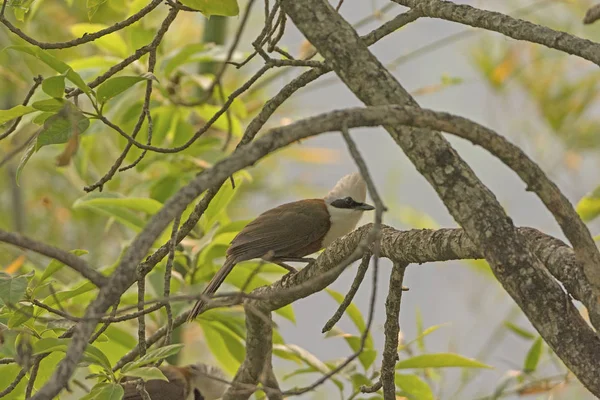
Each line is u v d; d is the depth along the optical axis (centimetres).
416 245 617
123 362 835
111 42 1144
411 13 687
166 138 1291
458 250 587
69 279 1363
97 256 1578
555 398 1166
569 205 507
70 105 629
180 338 1188
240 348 1026
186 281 1012
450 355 889
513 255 511
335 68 545
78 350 429
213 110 1167
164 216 439
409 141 526
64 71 636
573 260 576
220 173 443
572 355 503
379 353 975
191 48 1100
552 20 1537
